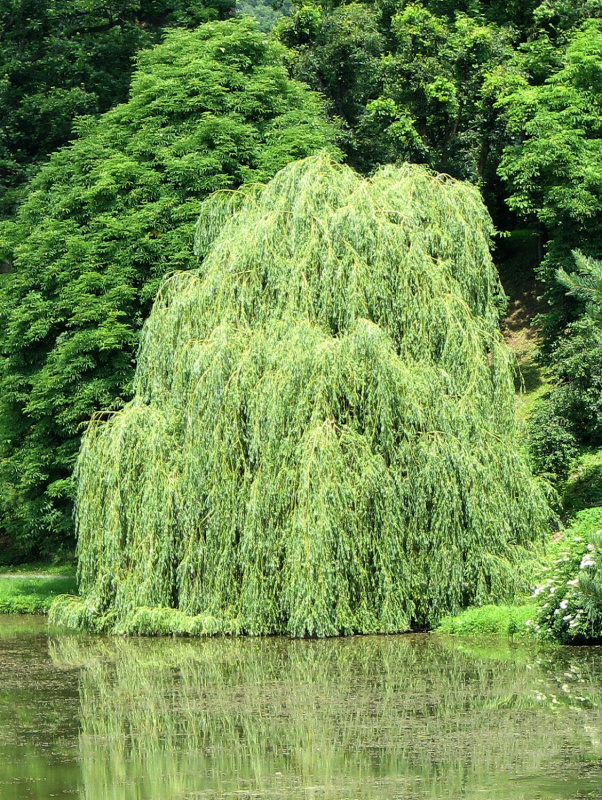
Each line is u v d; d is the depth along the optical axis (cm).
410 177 3466
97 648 3322
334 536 3045
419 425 3155
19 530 5166
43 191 4797
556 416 4425
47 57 6250
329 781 1795
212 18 6488
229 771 1881
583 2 6481
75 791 1806
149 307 4425
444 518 3127
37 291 4575
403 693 2445
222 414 3209
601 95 5684
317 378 3109
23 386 4553
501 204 6819
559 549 3120
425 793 1712
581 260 2619
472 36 6178
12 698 2597
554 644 3034
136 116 4688
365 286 3219
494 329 3475
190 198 4425
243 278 3325
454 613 3198
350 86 6869
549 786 1730
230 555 3206
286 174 3459
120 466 3356
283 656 2952
